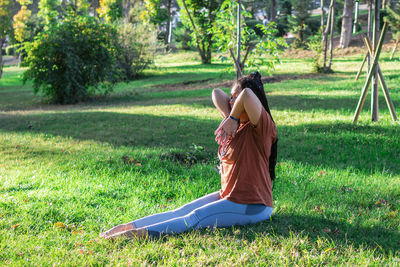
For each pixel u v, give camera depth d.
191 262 2.83
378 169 5.48
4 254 3.02
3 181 5.19
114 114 11.83
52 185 4.98
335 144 7.02
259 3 48.03
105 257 2.96
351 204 4.10
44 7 32.22
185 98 16.27
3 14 33.28
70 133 9.26
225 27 7.50
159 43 30.02
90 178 5.26
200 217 3.28
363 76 18.02
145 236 3.21
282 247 3.00
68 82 17.16
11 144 7.88
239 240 3.11
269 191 3.42
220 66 31.03
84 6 31.98
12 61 55.59
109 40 18.33
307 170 5.57
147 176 5.34
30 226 3.64
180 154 6.70
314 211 3.84
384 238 3.23
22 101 19.20
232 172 3.30
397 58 23.88
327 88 14.69
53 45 17.12
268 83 18.56
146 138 8.41
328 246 3.06
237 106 3.14
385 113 9.20
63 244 3.24
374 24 8.02
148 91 20.95
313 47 22.16
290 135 7.89
